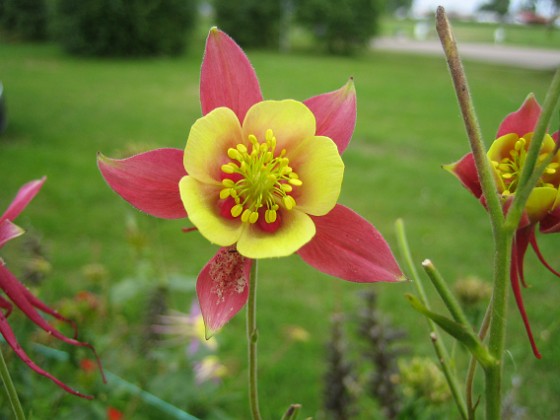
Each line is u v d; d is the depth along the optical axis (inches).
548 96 3.2
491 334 3.4
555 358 14.1
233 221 4.0
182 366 10.3
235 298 3.8
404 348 8.3
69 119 39.9
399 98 54.9
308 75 67.9
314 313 17.4
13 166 28.5
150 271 11.9
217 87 4.2
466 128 3.3
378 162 32.4
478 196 4.1
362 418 10.1
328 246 4.0
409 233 23.2
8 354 7.2
